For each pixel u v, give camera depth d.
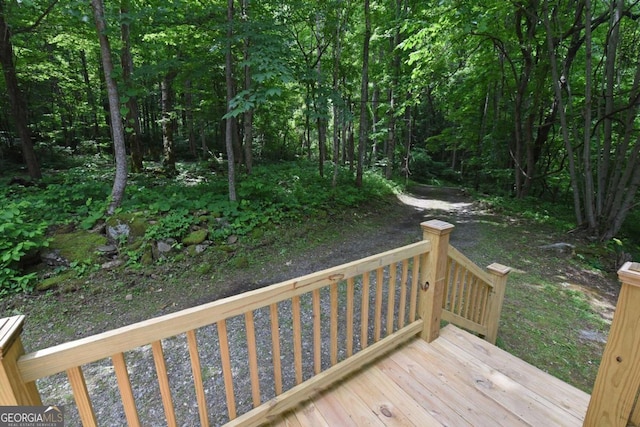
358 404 1.82
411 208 9.44
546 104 9.48
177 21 5.21
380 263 2.03
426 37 6.95
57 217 4.64
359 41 9.47
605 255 5.27
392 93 11.72
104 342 1.09
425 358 2.24
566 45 8.02
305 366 2.69
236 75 9.40
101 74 13.27
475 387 1.98
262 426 1.64
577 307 3.85
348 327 2.00
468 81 10.13
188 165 12.03
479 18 5.93
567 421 1.75
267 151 17.06
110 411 2.23
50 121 12.68
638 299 1.20
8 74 7.06
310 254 5.19
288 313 3.54
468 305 2.80
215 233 4.91
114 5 6.24
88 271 3.89
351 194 8.38
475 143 13.39
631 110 5.87
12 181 6.96
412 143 19.55
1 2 6.21
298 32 8.55
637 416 1.26
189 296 3.85
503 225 7.27
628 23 7.01
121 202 5.08
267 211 5.88
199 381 1.38
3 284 3.41
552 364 2.89
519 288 4.23
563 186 10.89
